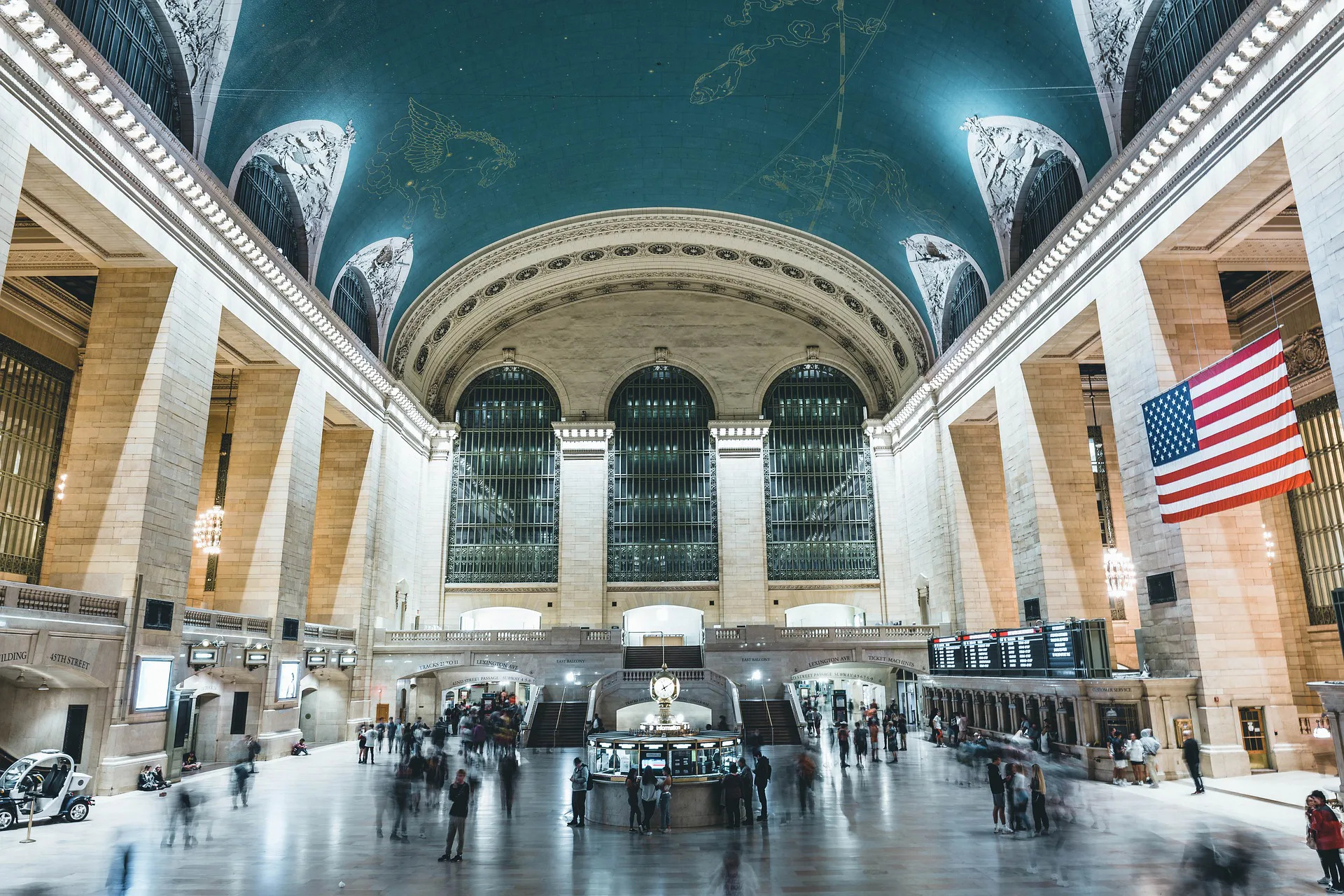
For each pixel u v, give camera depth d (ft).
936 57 77.41
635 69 86.02
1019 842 42.14
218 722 77.30
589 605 128.16
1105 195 69.72
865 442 138.00
